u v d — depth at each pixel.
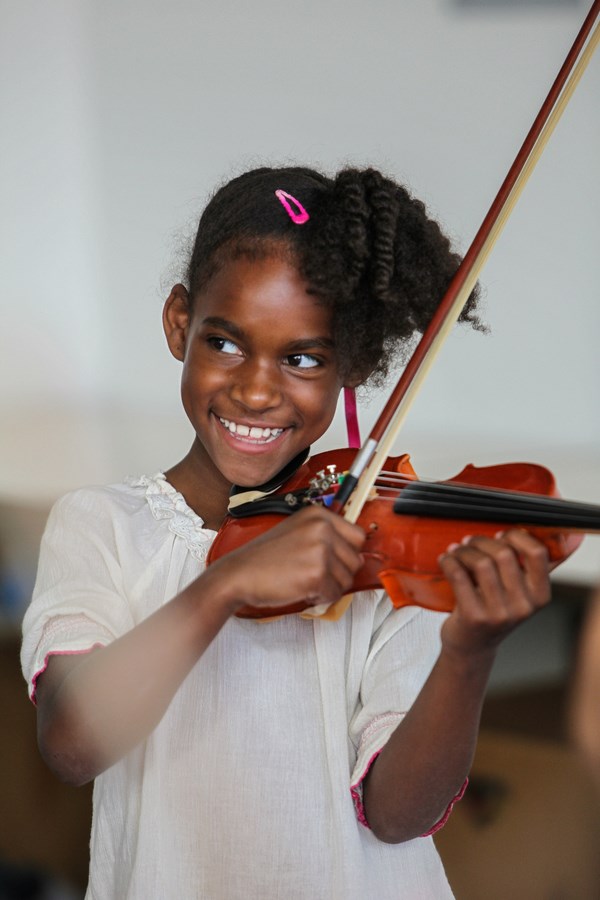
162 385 7.34
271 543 2.28
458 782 2.58
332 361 2.95
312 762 2.85
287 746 2.85
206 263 2.96
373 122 7.10
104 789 2.96
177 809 2.81
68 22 7.16
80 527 3.01
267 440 2.94
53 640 2.68
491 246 2.82
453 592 2.23
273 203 2.91
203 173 7.29
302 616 2.67
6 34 7.28
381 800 2.69
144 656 2.32
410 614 2.96
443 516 2.37
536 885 5.05
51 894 4.77
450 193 7.08
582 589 5.32
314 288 2.84
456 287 2.76
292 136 7.18
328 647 2.90
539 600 2.13
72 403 7.25
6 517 6.25
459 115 7.01
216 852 2.80
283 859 2.79
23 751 5.05
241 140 7.23
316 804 2.83
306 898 2.78
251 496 2.94
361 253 2.86
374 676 2.92
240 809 2.81
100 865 2.94
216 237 2.94
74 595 2.81
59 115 7.35
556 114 2.96
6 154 7.37
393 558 2.43
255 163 7.20
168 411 7.29
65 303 7.38
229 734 2.84
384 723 2.79
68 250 7.39
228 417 2.91
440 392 7.12
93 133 7.39
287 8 7.04
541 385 7.11
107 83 7.37
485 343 7.09
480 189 7.06
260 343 2.86
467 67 6.98
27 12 7.24
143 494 3.14
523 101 6.98
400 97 7.05
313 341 2.88
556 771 5.08
